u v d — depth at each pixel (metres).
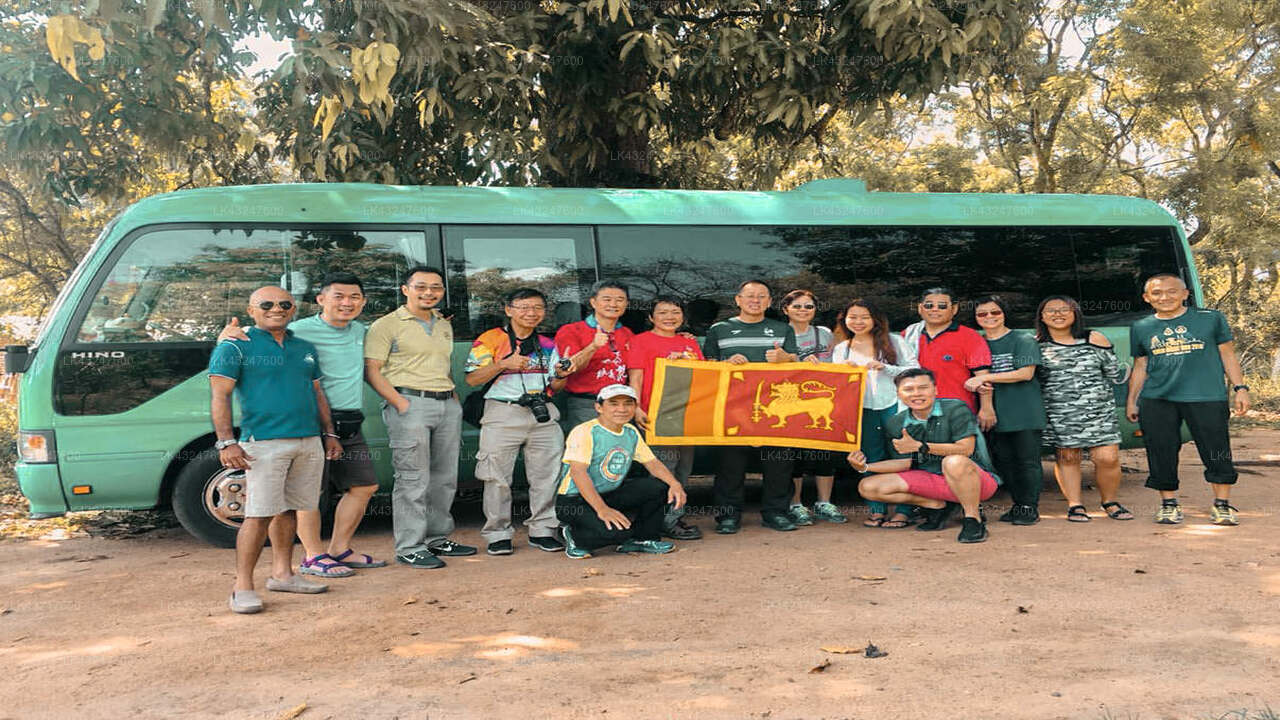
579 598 5.24
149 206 6.95
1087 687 3.75
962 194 8.52
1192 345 6.89
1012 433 7.12
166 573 6.11
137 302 6.80
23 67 8.74
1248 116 17.78
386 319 6.09
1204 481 9.31
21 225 13.73
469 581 5.69
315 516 5.84
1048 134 18.31
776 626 4.65
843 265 8.10
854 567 5.84
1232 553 6.04
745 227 7.95
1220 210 18.09
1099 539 6.54
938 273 8.27
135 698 3.85
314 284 7.09
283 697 3.82
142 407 6.71
